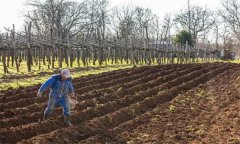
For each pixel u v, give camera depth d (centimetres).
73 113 1586
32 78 2786
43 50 3906
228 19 8619
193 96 2366
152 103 2023
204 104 2089
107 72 3378
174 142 1327
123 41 4866
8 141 1252
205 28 9725
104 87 2566
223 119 1672
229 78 3269
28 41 3150
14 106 1780
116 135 1398
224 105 2036
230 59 7131
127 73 3331
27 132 1326
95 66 4091
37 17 7138
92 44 4209
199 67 4147
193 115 1795
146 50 4734
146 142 1325
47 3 7006
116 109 1831
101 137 1338
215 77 3353
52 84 1450
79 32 7681
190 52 5941
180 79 3034
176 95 2392
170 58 5444
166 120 1677
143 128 1527
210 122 1644
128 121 1599
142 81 2966
